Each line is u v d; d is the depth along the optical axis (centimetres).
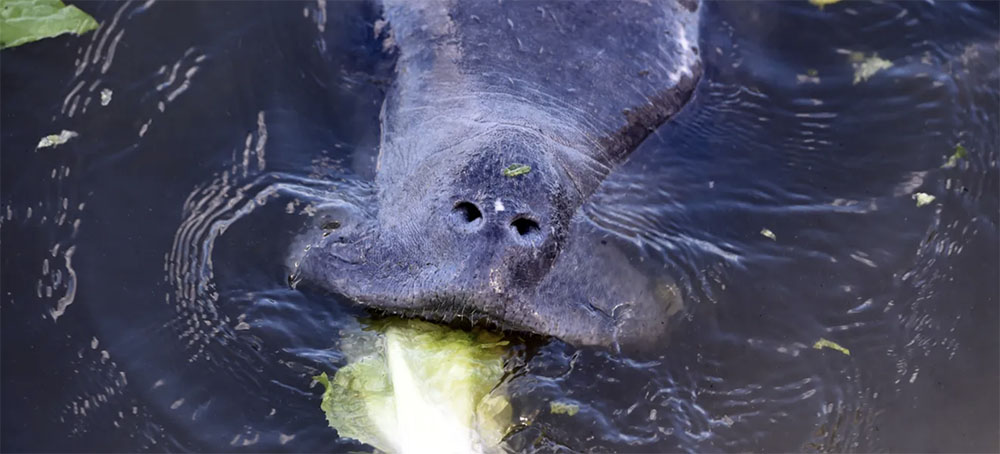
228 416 400
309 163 487
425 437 375
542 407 401
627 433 401
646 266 449
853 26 605
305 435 395
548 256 395
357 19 554
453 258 387
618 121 495
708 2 602
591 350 414
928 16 609
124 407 401
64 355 415
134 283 439
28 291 432
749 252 478
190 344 419
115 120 497
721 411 416
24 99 502
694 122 537
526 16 522
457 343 395
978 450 415
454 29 517
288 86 524
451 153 431
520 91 481
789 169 522
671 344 434
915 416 425
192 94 513
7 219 454
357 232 432
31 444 389
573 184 439
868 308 462
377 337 407
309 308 421
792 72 577
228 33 543
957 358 448
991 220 508
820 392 427
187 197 469
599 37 525
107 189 470
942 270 482
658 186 495
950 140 542
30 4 532
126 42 531
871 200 511
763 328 448
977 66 584
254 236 450
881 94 567
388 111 508
